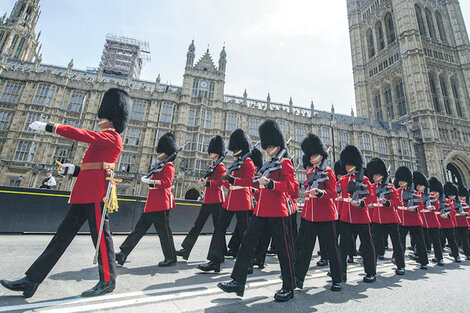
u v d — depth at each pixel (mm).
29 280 3855
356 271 7504
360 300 4762
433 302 4777
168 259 6566
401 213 9188
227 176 6523
